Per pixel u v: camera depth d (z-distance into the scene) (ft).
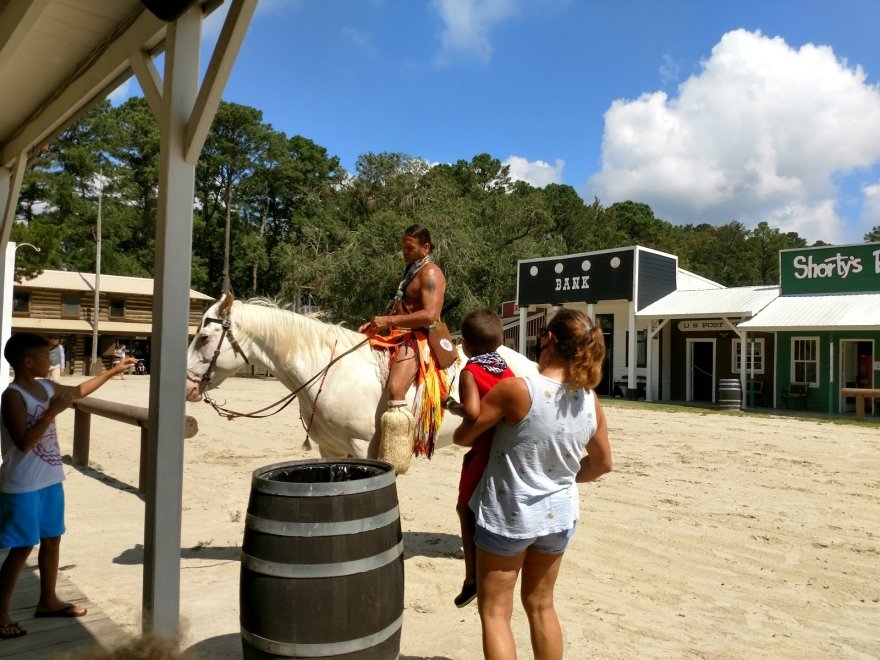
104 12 12.26
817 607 14.25
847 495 25.18
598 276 80.02
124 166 179.11
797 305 68.03
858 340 64.08
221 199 193.06
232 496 24.13
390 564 9.01
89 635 11.43
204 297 140.67
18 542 11.21
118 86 14.17
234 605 13.94
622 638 12.57
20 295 119.85
